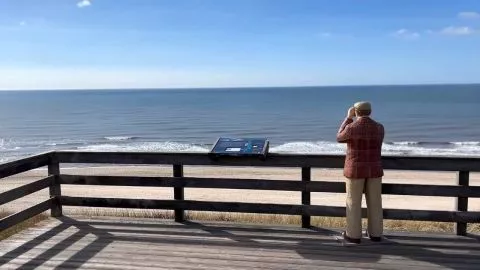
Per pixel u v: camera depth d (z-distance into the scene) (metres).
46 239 5.08
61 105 132.12
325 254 4.60
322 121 66.88
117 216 6.23
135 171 22.34
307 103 120.88
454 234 5.21
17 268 4.26
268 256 4.55
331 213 5.34
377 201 4.88
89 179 5.86
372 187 4.84
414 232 5.30
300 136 49.81
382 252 4.65
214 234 5.26
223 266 4.29
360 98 146.75
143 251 4.70
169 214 6.88
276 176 19.39
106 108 111.50
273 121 67.69
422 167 5.08
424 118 68.12
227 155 5.39
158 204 5.78
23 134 55.25
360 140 4.75
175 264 4.34
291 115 79.19
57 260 4.46
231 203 5.59
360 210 4.87
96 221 5.79
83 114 90.31
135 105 124.06
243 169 22.09
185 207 5.70
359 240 4.87
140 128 60.50
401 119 66.81
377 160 4.82
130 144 44.09
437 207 13.86
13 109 111.88
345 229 5.41
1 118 81.62
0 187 18.47
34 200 14.46
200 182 5.62
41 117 83.44
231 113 85.69
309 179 5.41
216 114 83.75
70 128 62.03
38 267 4.28
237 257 4.53
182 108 105.56
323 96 172.38
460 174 5.05
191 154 5.55
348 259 4.46
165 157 5.63
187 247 4.82
